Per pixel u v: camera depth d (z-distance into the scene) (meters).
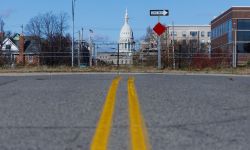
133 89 12.80
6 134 6.54
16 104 9.64
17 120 7.68
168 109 8.89
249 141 6.11
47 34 86.50
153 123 7.38
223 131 6.78
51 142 6.02
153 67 33.75
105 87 13.52
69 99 10.46
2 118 7.88
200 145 5.88
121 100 10.27
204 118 7.88
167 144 5.93
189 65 35.06
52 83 15.20
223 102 9.99
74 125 7.21
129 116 8.05
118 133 6.61
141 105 9.45
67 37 68.19
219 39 90.06
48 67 32.81
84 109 8.89
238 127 7.09
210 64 35.22
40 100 10.29
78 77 19.59
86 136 6.39
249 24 77.56
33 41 87.62
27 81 16.27
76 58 38.94
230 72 28.91
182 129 6.90
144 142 6.04
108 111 8.60
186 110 8.78
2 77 19.92
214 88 13.31
